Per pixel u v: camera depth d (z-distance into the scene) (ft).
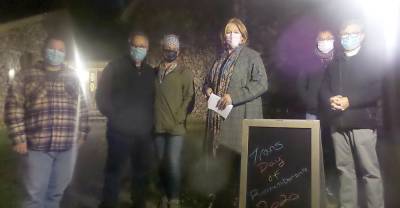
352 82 14.64
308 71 17.10
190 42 42.78
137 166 17.07
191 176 22.12
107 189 16.60
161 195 18.22
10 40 44.19
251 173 14.21
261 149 14.23
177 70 16.80
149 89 16.57
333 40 16.60
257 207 14.02
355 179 15.35
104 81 16.11
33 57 16.15
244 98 15.16
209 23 42.63
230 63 15.58
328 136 16.38
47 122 13.65
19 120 13.43
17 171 24.97
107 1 50.01
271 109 24.94
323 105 15.94
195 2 42.98
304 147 13.83
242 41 15.96
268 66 28.43
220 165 15.98
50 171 14.08
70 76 14.16
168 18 44.21
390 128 22.76
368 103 14.61
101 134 39.14
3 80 43.52
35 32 45.39
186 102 16.72
